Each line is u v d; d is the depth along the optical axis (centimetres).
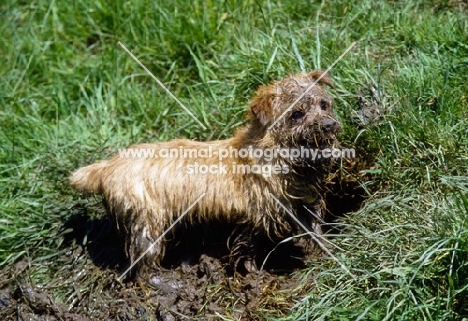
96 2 1327
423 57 1074
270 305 880
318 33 1134
